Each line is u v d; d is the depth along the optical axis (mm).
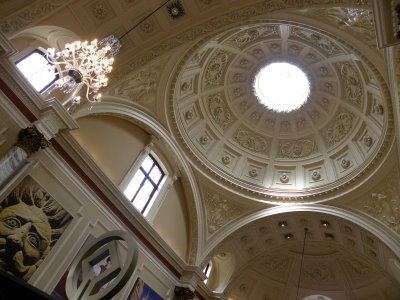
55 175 8852
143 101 11812
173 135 13234
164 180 13570
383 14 4824
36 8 7906
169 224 13523
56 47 9266
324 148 15375
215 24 9477
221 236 14617
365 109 12820
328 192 13773
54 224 8633
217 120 15516
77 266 4344
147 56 9898
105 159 10859
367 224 12617
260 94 15930
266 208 14875
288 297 18125
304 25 9266
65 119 8555
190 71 13117
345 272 17312
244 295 17844
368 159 12242
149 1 8867
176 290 13172
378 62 8766
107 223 10359
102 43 8633
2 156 7469
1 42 7199
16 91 7883
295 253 17859
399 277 13594
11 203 7629
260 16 9156
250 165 16047
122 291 10445
